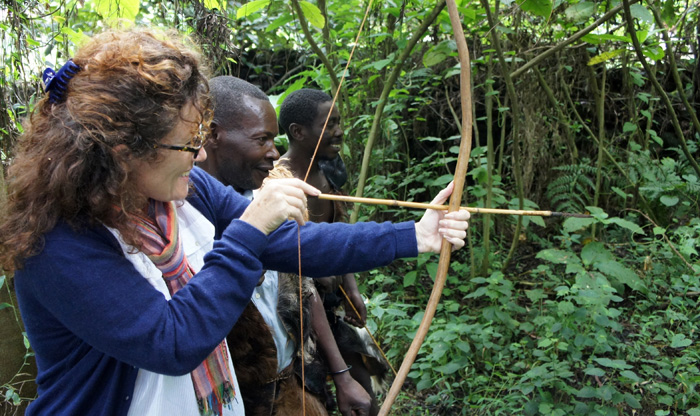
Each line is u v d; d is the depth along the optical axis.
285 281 1.74
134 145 1.03
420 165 4.04
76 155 1.02
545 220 4.39
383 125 4.05
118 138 1.02
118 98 1.01
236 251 1.14
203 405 1.29
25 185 1.04
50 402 1.20
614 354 2.90
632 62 4.30
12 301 2.04
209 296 1.11
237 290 1.13
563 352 2.89
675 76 3.67
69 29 2.40
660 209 4.19
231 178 1.75
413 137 4.70
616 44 3.99
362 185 3.12
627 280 2.99
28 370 2.09
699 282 3.24
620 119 4.64
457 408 2.69
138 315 1.07
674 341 2.65
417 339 1.47
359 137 4.12
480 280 3.04
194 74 1.10
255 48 5.17
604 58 3.08
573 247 4.09
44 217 1.04
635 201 4.18
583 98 4.54
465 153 1.45
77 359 1.18
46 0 2.48
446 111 4.66
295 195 1.21
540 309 3.10
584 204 4.13
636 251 3.70
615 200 4.36
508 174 4.52
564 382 2.66
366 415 1.93
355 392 1.93
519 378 2.77
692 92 4.59
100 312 1.05
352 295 2.21
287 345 1.76
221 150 1.73
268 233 1.19
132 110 1.02
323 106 2.15
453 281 3.58
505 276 3.86
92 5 2.98
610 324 2.71
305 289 1.78
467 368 2.81
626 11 2.85
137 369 1.19
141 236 1.18
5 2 2.26
